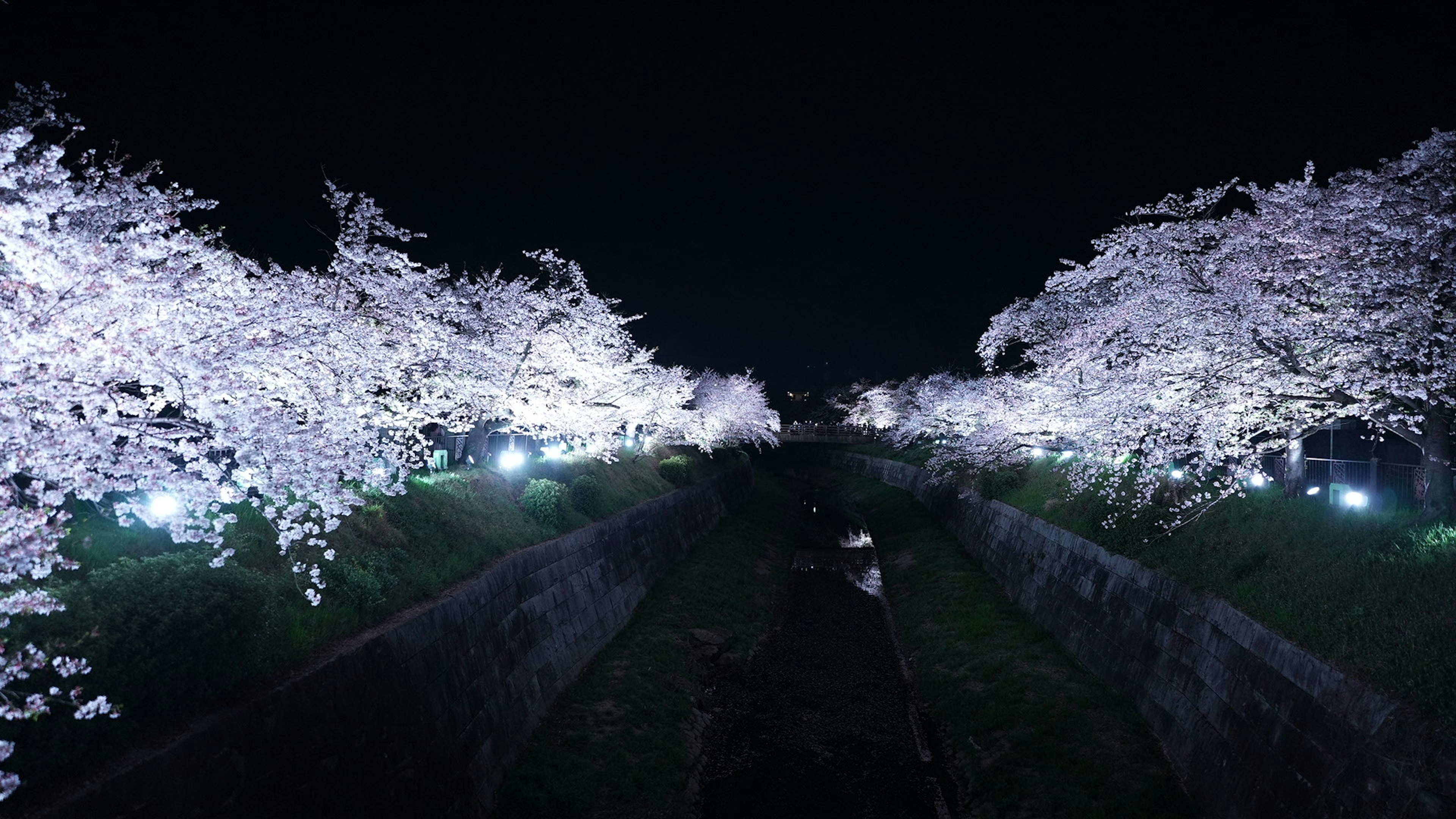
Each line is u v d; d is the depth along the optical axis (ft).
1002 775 38.70
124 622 19.71
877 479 169.37
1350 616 28.02
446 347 39.11
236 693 22.49
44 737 16.87
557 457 72.49
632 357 78.95
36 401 16.44
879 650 62.90
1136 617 43.96
